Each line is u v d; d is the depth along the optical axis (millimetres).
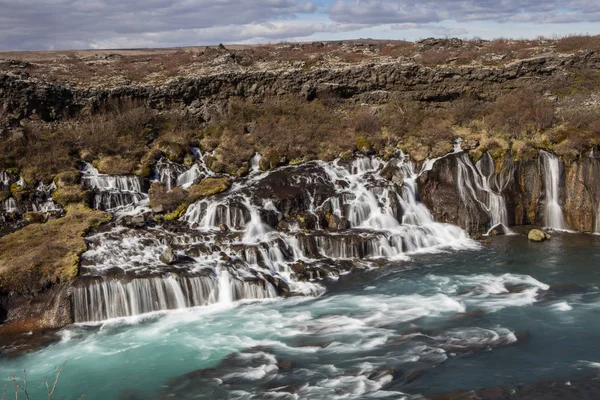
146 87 47375
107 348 24781
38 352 24578
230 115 46969
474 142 42125
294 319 27094
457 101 50062
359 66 50938
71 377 22625
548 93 49469
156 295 28234
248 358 23609
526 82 50500
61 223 34250
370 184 39500
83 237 32562
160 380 22281
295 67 51938
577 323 25656
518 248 36188
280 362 23188
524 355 23016
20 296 27656
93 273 28672
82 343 25266
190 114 47188
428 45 58188
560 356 22875
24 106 43250
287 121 46844
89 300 27312
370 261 34000
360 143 43656
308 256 33969
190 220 36062
